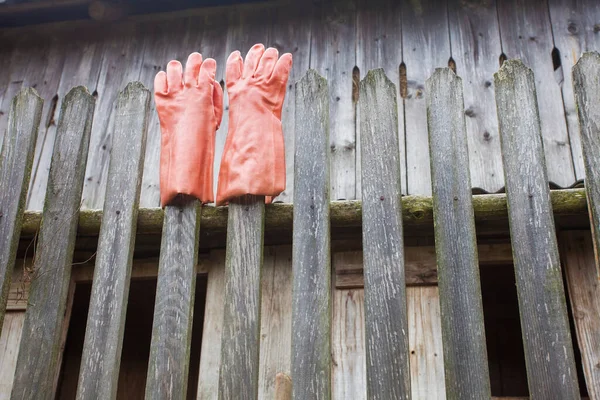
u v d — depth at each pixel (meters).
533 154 1.37
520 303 1.27
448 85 1.47
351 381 1.69
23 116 1.60
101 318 1.38
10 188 1.53
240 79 1.54
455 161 1.40
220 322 1.79
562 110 2.04
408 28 2.30
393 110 1.46
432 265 1.77
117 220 1.47
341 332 1.75
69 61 2.49
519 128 1.39
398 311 1.29
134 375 2.78
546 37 2.19
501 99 1.43
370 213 1.37
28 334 1.40
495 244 1.78
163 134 1.52
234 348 1.32
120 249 1.44
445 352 1.25
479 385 1.22
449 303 1.28
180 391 1.31
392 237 1.35
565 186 1.92
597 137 1.37
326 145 1.45
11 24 2.61
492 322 2.78
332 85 2.22
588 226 1.70
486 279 2.39
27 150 1.56
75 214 1.51
